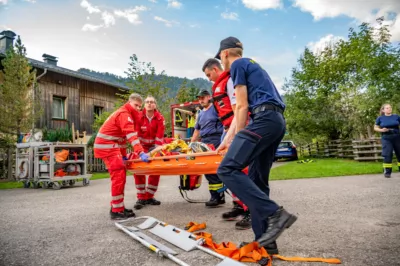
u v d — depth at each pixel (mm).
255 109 2266
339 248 2379
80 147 9125
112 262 2281
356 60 17125
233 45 2561
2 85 12227
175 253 2373
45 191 7742
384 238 2584
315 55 21344
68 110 18438
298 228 3012
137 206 4570
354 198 4578
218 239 2822
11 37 19766
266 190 2539
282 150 18469
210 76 3961
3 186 9391
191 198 5566
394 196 4613
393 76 13359
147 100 4934
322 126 18547
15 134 12367
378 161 12828
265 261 2086
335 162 13359
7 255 2525
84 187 8352
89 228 3406
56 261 2352
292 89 21438
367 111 13523
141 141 4996
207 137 4863
